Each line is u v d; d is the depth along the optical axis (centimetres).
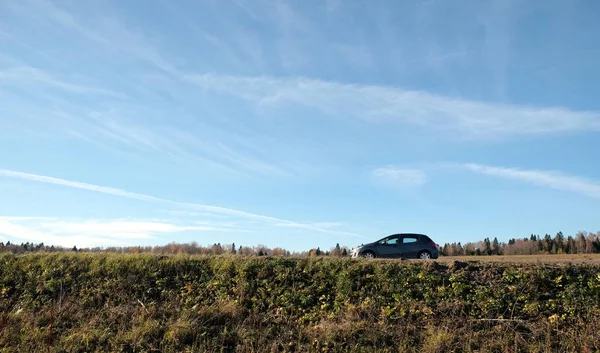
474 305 1418
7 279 1788
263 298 1577
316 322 1427
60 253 2005
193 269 1789
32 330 1389
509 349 1213
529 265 1573
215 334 1366
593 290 1407
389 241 2431
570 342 1219
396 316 1402
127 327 1412
